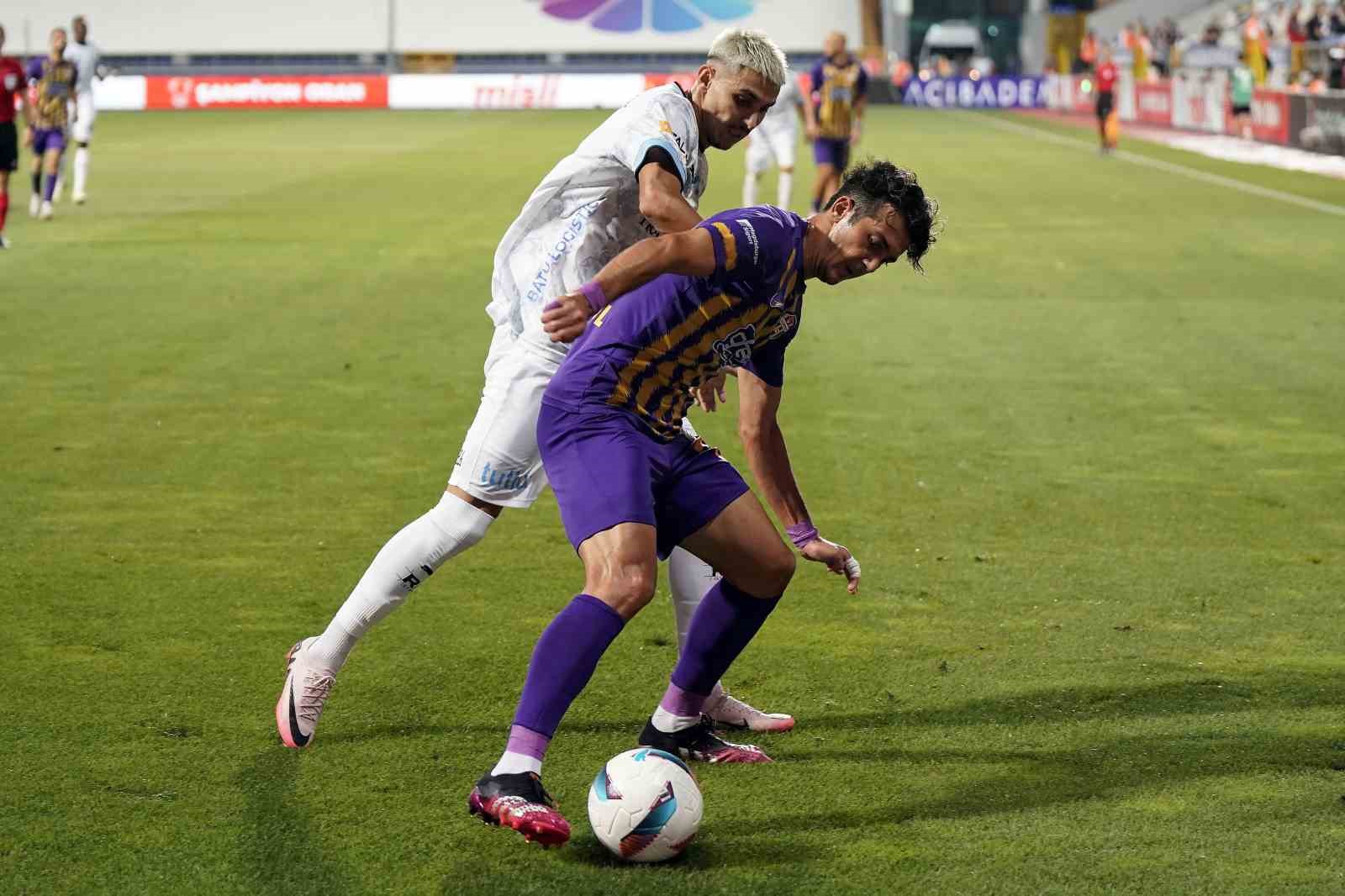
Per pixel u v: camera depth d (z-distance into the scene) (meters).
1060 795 5.79
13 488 10.27
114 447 11.42
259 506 9.92
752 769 6.05
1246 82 50.09
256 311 17.59
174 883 5.07
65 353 15.02
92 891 5.00
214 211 28.48
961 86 77.44
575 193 6.18
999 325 17.22
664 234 5.90
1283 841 5.39
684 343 5.49
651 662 7.26
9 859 5.22
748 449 6.06
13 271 20.56
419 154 43.19
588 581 5.43
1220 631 7.72
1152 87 62.06
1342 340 16.33
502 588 8.37
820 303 18.83
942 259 22.78
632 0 81.25
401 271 20.91
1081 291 19.77
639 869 5.20
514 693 6.87
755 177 27.78
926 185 35.03
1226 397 13.59
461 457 6.13
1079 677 7.08
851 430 12.22
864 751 6.24
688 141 6.03
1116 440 11.95
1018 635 7.67
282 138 50.50
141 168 38.25
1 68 22.75
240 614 7.89
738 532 5.77
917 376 14.38
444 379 13.95
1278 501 10.24
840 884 5.09
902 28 84.75
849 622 7.86
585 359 5.54
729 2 81.12
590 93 73.44
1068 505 10.11
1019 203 31.12
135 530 9.38
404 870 5.18
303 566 8.70
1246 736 6.37
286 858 5.25
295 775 5.96
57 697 6.73
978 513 9.91
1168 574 8.66
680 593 6.46
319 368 14.40
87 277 20.09
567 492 5.51
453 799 5.75
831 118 27.70
